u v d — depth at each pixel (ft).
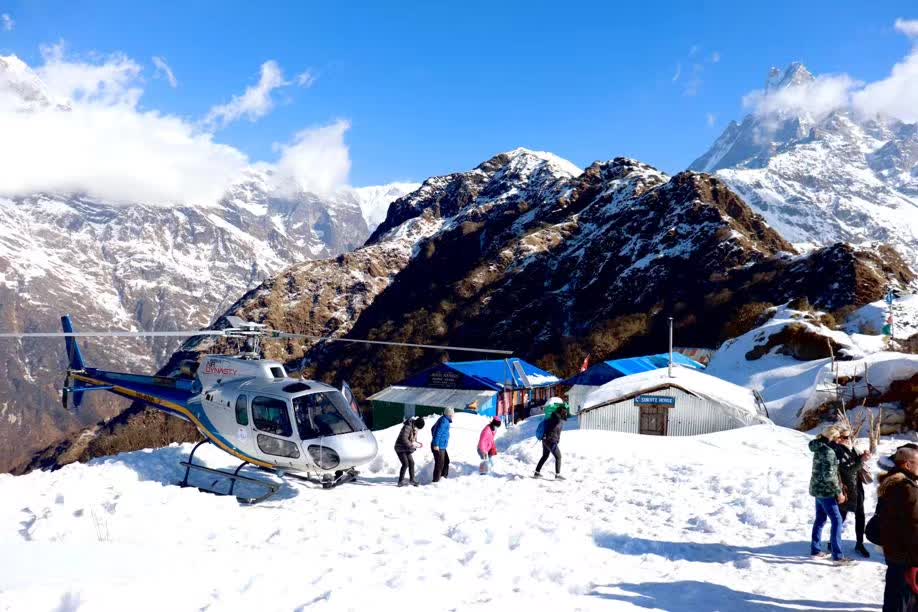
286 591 21.57
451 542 31.24
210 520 34.42
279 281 612.70
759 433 71.61
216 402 48.21
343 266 638.12
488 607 20.88
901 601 18.60
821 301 238.68
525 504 40.91
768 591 25.25
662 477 50.06
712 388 94.38
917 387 88.63
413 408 148.77
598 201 521.24
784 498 40.50
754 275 296.51
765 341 140.87
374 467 57.11
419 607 20.51
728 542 32.53
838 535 28.78
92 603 18.48
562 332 355.15
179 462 49.67
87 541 28.17
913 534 18.42
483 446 53.31
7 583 20.45
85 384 59.82
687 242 366.63
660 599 23.94
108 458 50.26
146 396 53.52
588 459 57.52
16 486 39.04
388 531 33.88
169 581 21.26
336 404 48.11
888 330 136.46
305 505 40.60
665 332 291.17
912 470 19.21
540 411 149.07
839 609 23.29
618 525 35.83
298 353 504.43
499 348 368.07
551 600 22.43
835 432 30.25
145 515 32.78
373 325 513.45
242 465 47.29
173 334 44.21
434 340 413.18
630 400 94.38
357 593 21.01
